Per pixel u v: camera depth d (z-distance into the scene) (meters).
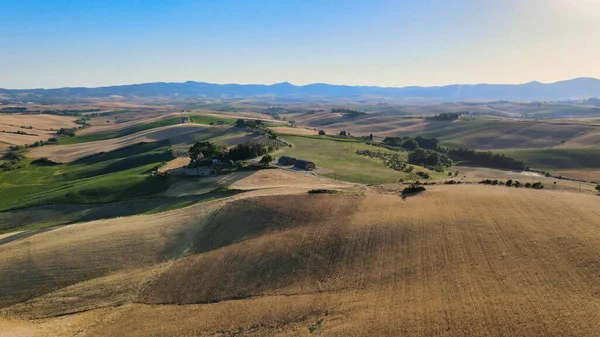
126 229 57.53
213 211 59.47
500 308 29.73
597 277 31.80
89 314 39.69
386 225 47.16
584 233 38.84
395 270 38.50
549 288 31.28
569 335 25.94
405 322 30.28
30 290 44.38
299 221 52.28
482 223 44.22
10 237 60.72
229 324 35.03
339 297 36.22
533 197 51.91
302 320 33.84
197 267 45.66
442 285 34.41
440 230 44.03
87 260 49.31
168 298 40.97
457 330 28.33
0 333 36.94
